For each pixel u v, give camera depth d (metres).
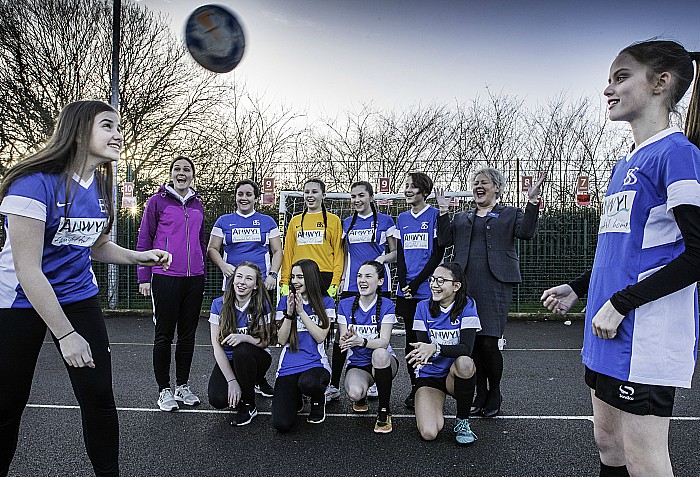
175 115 14.14
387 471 3.14
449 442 3.63
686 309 1.86
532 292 10.31
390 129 14.01
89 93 14.07
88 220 2.32
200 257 4.52
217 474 3.08
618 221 1.96
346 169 12.30
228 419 4.12
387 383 3.83
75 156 2.26
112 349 7.20
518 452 3.45
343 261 5.49
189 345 4.53
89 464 3.20
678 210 1.75
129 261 2.69
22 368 2.20
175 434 3.76
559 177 10.11
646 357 1.83
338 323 4.41
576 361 6.52
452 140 14.09
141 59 14.07
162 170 12.93
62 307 2.29
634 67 1.96
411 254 5.01
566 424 4.02
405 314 4.93
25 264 2.05
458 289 3.93
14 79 13.50
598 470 3.16
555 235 10.23
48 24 13.65
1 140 13.37
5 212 2.07
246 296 4.21
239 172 11.09
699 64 2.05
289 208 9.80
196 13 4.66
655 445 1.83
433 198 10.30
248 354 3.98
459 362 3.57
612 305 1.84
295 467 3.19
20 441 3.59
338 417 4.20
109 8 13.97
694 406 4.49
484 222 4.37
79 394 2.30
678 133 1.90
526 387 5.19
